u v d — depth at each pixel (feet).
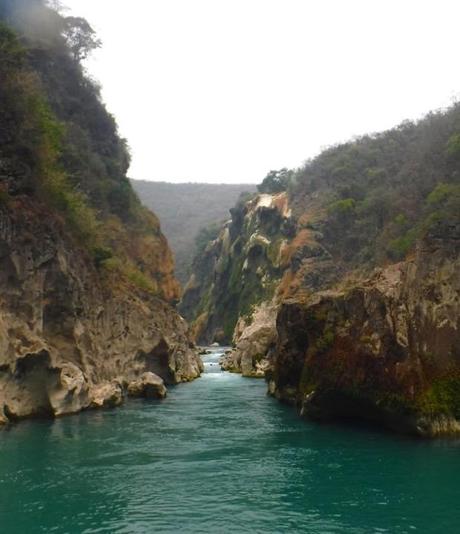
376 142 332.60
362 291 79.77
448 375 71.10
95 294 114.01
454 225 79.51
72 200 120.47
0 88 98.43
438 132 242.78
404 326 71.26
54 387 84.79
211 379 154.81
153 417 84.89
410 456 59.52
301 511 43.14
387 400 71.10
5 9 173.68
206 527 39.96
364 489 48.52
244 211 404.77
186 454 60.75
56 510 43.19
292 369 98.68
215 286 410.52
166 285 208.13
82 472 53.42
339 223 274.77
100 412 90.07
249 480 51.13
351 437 70.18
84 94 197.16
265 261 323.16
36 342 83.56
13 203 90.12
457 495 46.80
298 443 66.39
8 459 57.93
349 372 77.05
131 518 41.60
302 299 97.30
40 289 91.09
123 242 180.04
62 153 148.46
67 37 202.49
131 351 127.13
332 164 332.60
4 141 95.66
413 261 78.18
